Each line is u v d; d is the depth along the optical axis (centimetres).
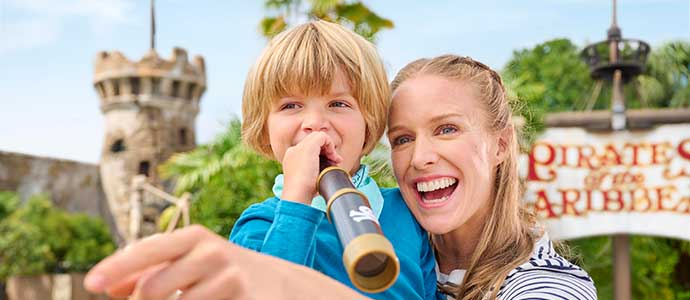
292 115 129
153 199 2859
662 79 1471
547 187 714
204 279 46
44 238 2264
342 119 129
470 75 142
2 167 2694
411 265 133
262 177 895
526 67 1563
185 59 3044
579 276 126
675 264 1321
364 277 63
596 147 728
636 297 1285
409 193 141
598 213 723
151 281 44
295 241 91
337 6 885
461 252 154
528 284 121
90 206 2970
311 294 49
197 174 938
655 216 721
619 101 733
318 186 91
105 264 44
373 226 69
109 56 2978
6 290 2125
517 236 142
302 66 126
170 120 2991
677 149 721
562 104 1533
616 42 762
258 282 47
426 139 137
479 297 137
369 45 138
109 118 2994
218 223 911
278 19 862
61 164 2900
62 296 1911
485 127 141
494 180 149
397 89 143
